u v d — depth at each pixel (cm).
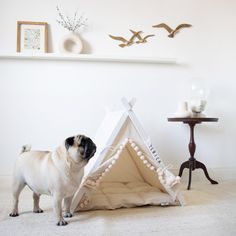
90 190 201
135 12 327
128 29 326
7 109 307
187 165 302
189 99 332
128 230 164
